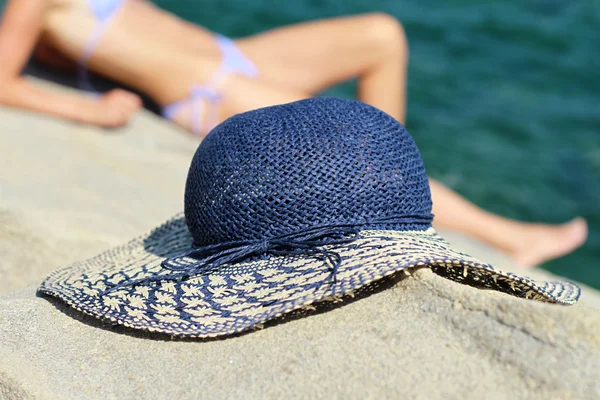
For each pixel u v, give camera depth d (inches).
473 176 78.6
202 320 32.4
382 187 34.2
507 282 33.5
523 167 80.7
